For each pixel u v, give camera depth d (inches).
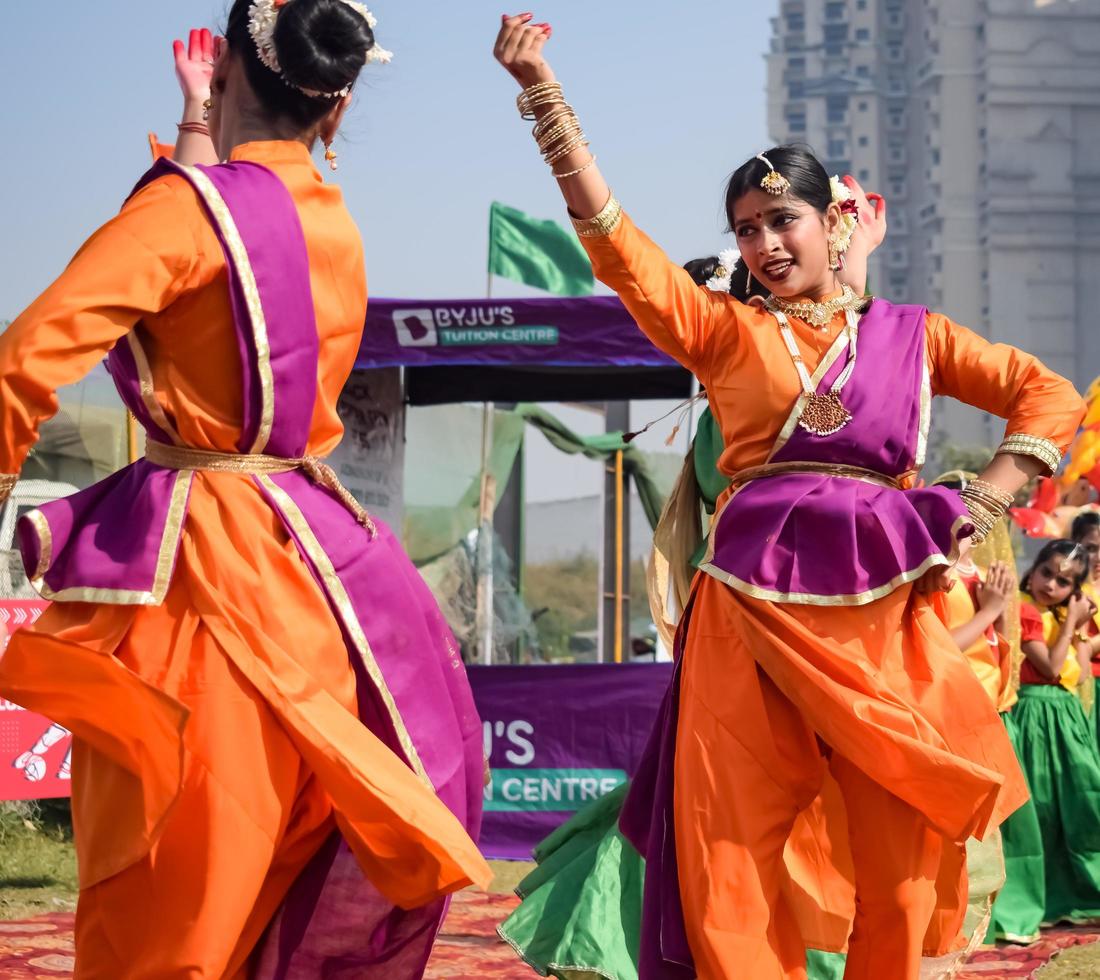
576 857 184.9
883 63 4827.8
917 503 134.2
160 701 97.6
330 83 116.6
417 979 115.9
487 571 451.2
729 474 142.3
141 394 107.4
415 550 488.1
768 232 138.6
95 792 103.7
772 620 131.0
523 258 411.5
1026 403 141.2
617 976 171.6
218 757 102.3
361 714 111.6
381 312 310.3
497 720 316.8
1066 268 4584.2
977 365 142.3
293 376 109.7
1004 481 139.7
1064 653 293.0
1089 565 313.6
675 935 129.7
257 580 105.9
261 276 107.8
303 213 112.4
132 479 108.4
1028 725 292.2
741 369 137.9
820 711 128.0
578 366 338.3
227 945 101.7
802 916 140.9
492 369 368.5
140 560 104.0
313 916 112.4
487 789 316.8
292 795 106.0
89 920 103.5
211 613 104.2
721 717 131.3
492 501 491.2
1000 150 4596.5
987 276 4630.9
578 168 132.5
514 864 325.7
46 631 105.4
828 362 136.9
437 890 105.7
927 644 135.0
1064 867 288.5
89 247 102.3
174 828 101.7
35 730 282.0
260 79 116.3
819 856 141.7
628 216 136.0
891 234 4763.8
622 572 538.0
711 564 135.1
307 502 110.7
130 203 105.7
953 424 4065.0
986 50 4635.8
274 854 108.7
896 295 4766.2
